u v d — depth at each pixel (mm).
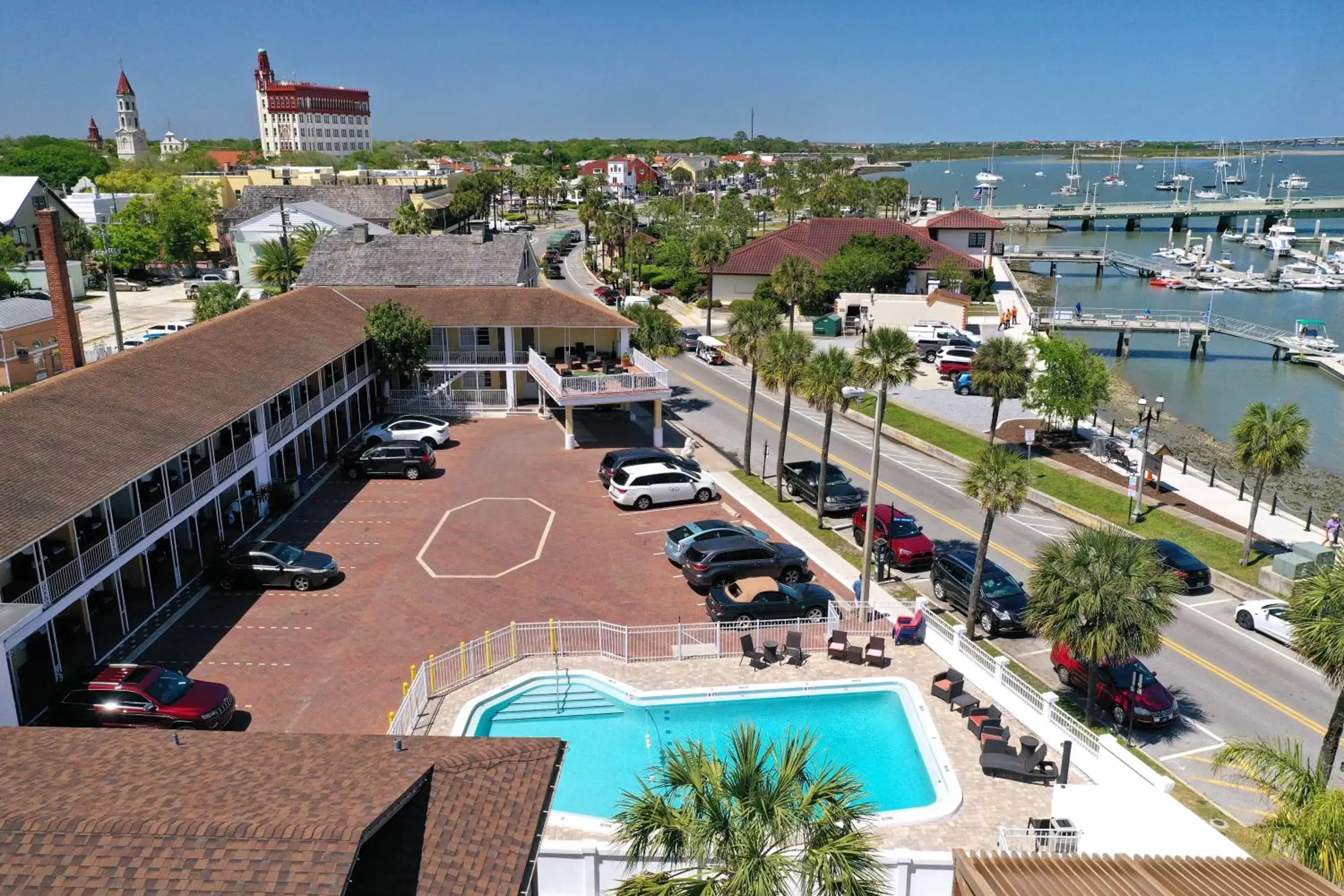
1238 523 39938
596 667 26078
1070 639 23469
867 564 29156
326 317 48062
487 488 40812
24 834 11867
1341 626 19797
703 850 13188
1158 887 13938
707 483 39906
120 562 26156
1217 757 17719
